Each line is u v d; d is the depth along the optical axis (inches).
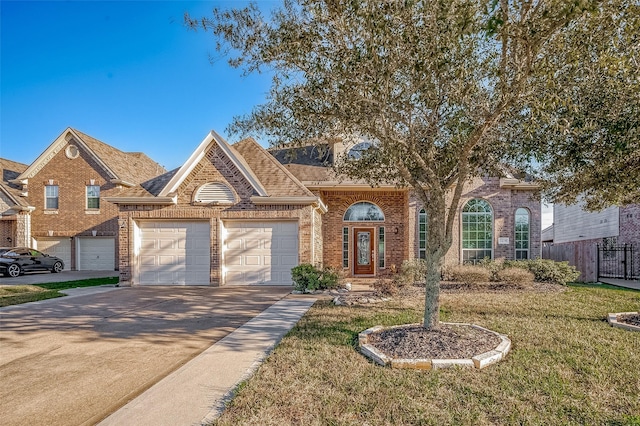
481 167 301.3
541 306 355.9
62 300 418.6
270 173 572.1
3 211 887.1
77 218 898.7
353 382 174.4
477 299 398.3
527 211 618.8
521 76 192.7
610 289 482.6
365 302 388.2
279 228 534.9
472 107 239.9
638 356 206.7
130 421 143.2
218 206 530.3
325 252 649.0
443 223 248.8
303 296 442.0
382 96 211.5
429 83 219.0
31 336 269.7
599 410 146.6
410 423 139.0
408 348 214.8
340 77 213.8
